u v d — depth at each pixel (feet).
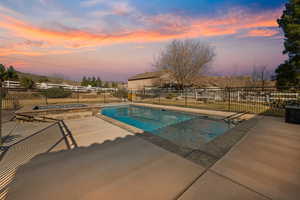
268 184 5.51
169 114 32.50
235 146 9.43
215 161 7.53
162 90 72.13
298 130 12.92
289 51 42.01
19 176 6.64
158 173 6.58
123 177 6.33
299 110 15.05
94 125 19.45
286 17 40.98
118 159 8.22
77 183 5.96
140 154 8.86
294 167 6.73
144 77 101.50
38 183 6.04
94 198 5.01
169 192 5.22
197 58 68.59
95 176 6.48
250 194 4.98
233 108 30.55
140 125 25.53
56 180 6.22
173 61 69.46
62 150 10.00
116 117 32.01
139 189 5.46
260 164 7.08
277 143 9.84
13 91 50.85
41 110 24.79
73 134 15.21
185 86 76.79
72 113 27.55
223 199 4.77
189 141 14.76
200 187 5.45
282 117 19.29
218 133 17.79
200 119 24.34
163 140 11.71
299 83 40.34
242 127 14.05
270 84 82.94
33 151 10.57
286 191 5.09
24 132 16.75
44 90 53.98
